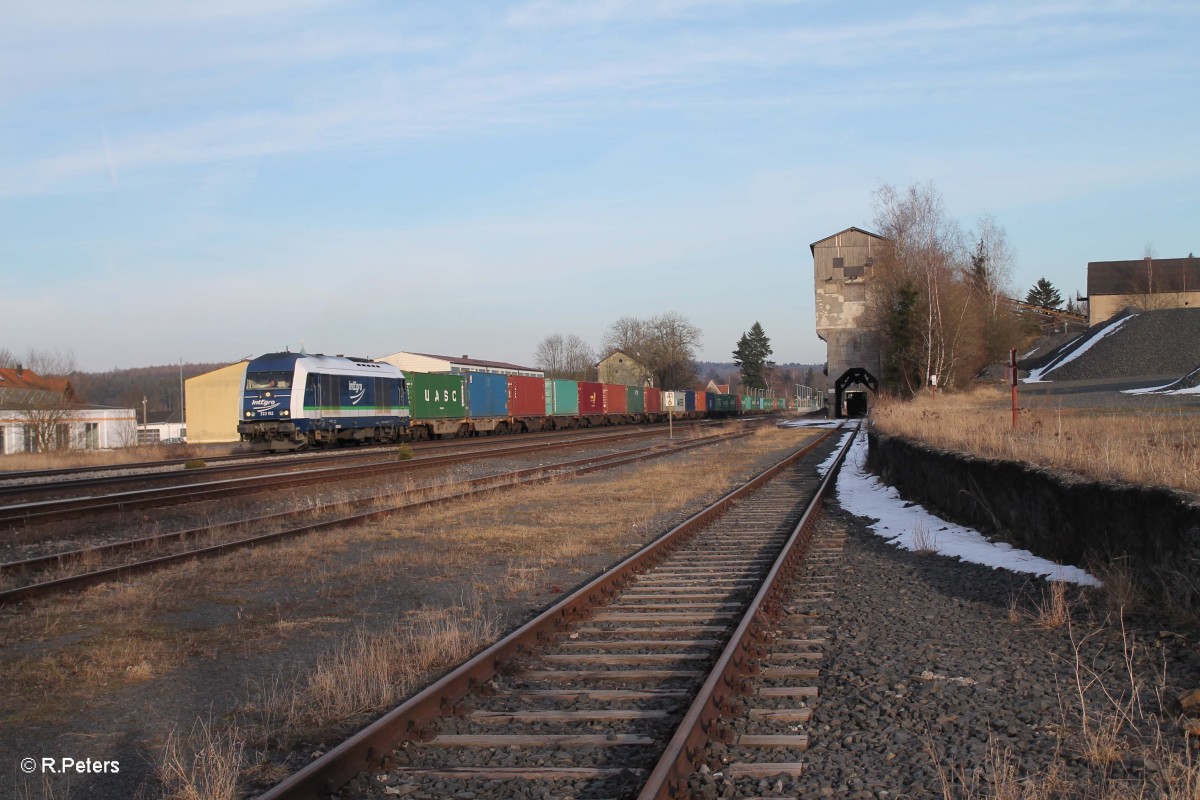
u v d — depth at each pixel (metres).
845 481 24.55
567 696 6.46
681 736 5.05
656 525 16.16
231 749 5.40
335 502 18.64
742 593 10.09
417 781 5.07
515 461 31.62
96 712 6.53
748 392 141.12
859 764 5.16
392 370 43.34
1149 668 6.55
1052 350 88.56
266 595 10.55
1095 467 10.52
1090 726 5.53
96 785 5.28
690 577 11.19
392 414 42.44
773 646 7.82
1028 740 5.41
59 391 62.38
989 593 9.53
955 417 24.06
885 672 6.93
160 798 5.08
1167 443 11.85
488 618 9.26
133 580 11.24
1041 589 9.28
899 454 20.44
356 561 12.79
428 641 7.78
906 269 64.62
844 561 12.35
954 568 11.23
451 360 86.75
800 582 10.83
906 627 8.37
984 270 75.81
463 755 5.46
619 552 13.38
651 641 7.89
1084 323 112.56
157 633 8.78
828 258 84.12
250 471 26.62
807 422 70.75
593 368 148.62
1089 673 6.61
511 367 102.00
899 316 63.59
